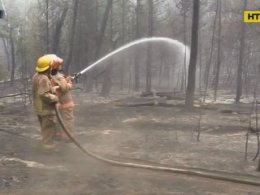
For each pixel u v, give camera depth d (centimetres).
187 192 625
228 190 645
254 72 4038
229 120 1511
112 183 659
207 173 727
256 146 1012
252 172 757
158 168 748
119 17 3862
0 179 660
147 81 3200
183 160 845
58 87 868
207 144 1033
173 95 2492
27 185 635
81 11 3422
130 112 1711
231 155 899
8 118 1455
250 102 2388
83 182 659
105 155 850
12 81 4016
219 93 3475
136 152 916
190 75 1838
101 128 1271
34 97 860
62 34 4191
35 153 859
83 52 3656
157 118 1540
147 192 618
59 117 815
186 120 1498
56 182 654
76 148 909
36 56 3984
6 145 930
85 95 2703
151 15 3225
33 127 1249
